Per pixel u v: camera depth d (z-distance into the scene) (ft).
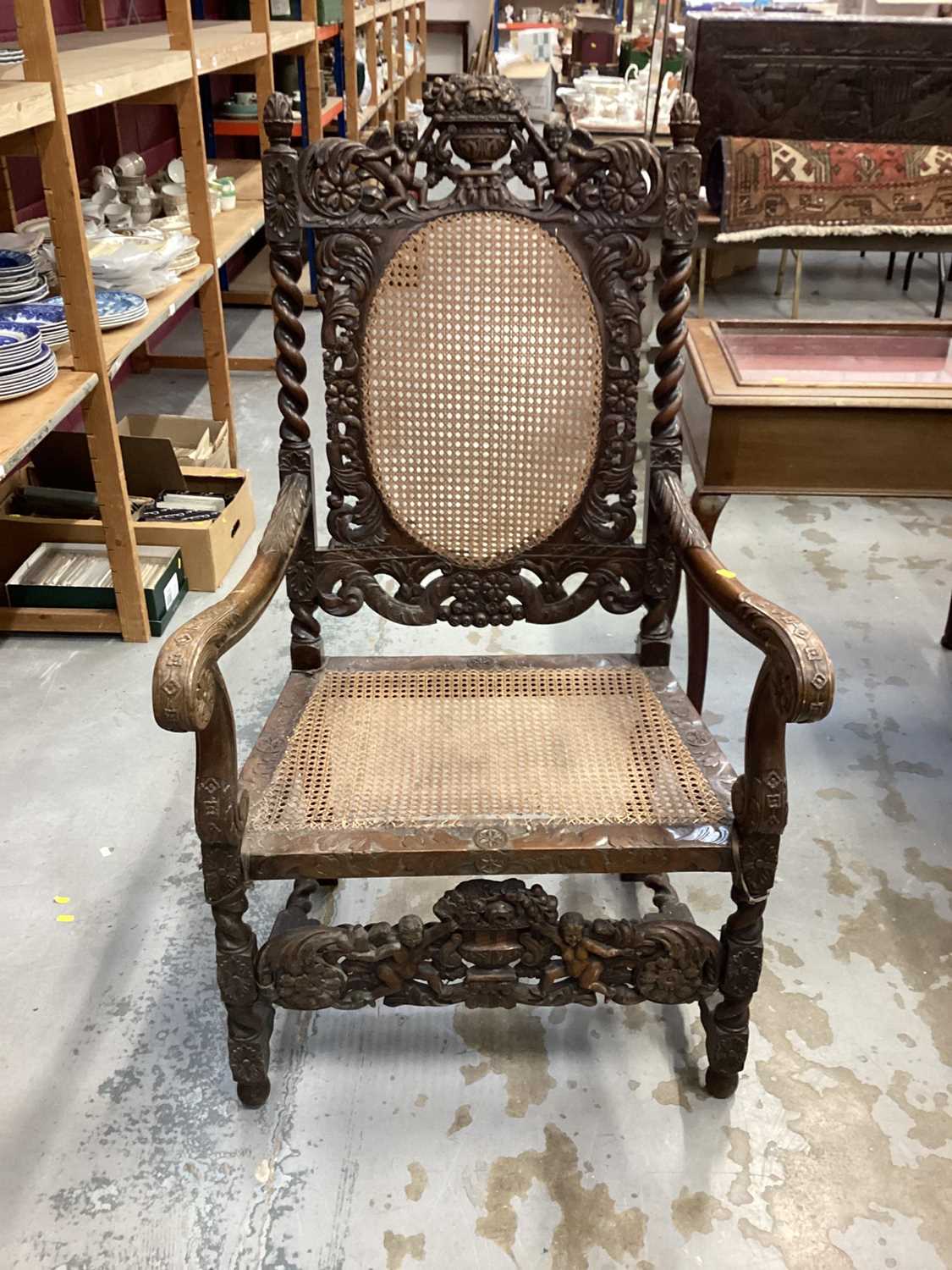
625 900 5.74
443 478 4.90
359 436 4.81
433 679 5.03
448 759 4.40
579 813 4.06
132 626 7.98
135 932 5.48
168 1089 4.68
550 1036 4.97
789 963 5.33
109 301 8.15
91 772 6.65
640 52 15.96
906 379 6.05
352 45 17.38
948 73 10.44
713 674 7.72
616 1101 4.65
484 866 3.92
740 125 10.89
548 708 4.79
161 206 10.78
